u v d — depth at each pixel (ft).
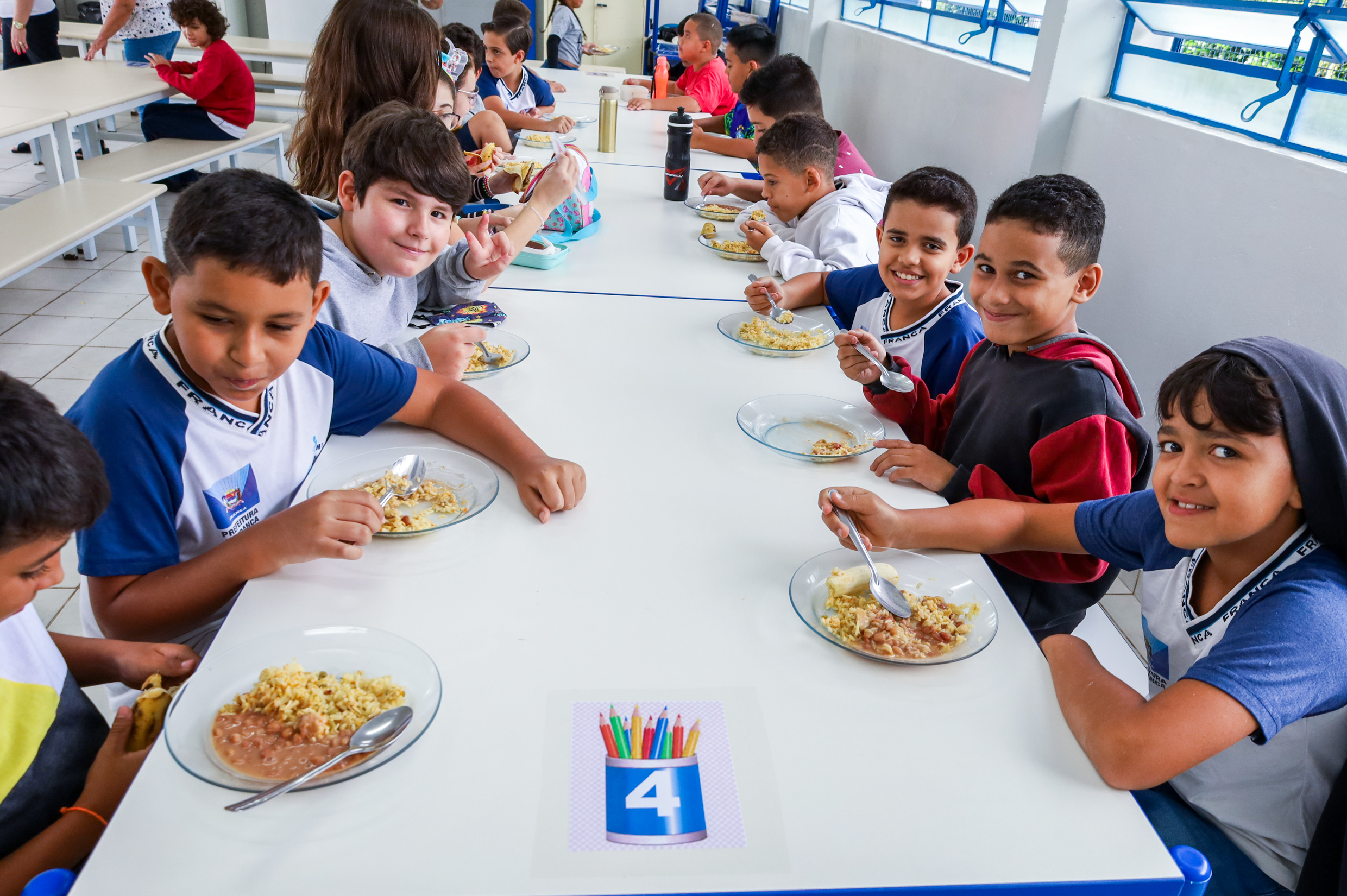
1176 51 8.27
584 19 27.35
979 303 4.48
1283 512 2.75
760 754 2.39
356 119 5.46
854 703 2.60
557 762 2.32
